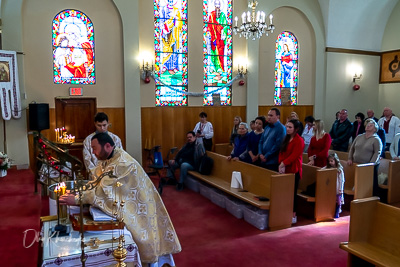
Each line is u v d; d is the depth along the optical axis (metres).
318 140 5.97
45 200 5.21
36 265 2.92
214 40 9.69
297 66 10.85
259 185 5.40
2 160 6.23
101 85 8.50
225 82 9.90
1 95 7.12
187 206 6.00
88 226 2.41
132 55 8.64
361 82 11.75
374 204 3.34
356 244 3.27
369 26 11.52
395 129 8.77
